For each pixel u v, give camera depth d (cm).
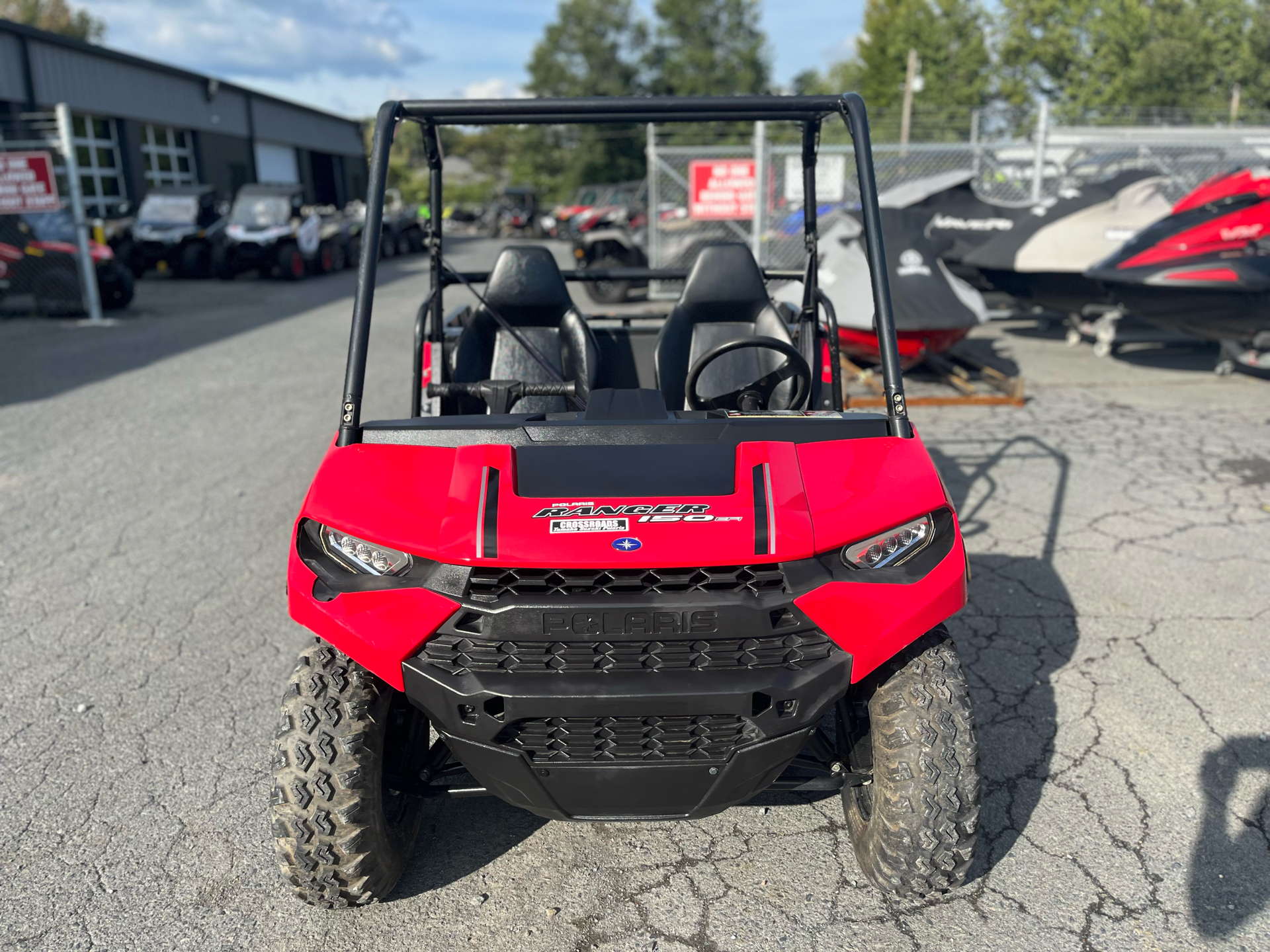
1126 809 275
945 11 5106
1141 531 478
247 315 1391
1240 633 376
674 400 359
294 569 223
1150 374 850
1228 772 291
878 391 754
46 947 234
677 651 205
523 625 202
